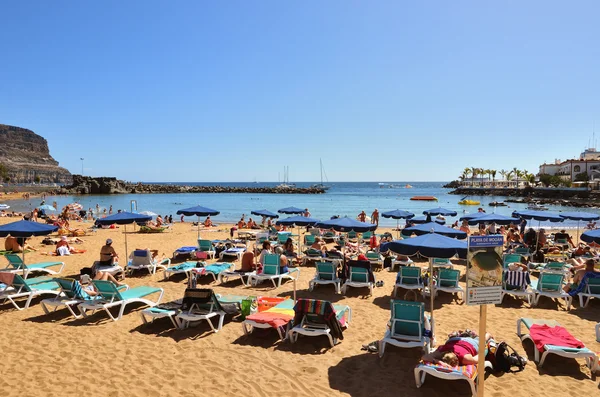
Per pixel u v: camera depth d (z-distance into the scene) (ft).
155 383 17.12
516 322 24.93
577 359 19.49
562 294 28.22
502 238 13.19
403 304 19.52
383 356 19.69
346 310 25.02
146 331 23.08
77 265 43.27
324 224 35.50
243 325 22.31
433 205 183.42
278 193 347.77
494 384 17.01
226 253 46.14
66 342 21.49
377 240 55.57
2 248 56.49
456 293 31.58
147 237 69.82
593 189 239.71
